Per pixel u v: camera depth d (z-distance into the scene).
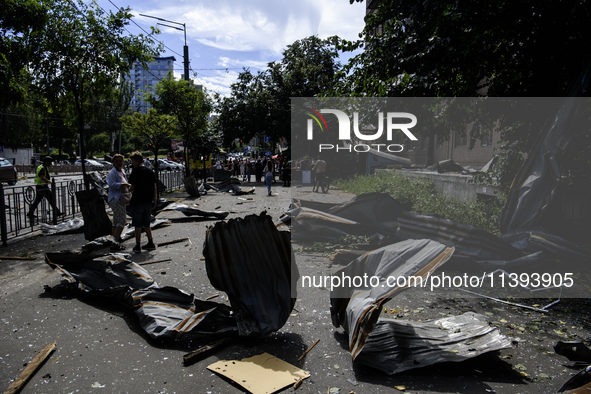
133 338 4.19
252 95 34.91
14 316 4.74
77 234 9.86
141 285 5.21
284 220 8.97
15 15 9.72
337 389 3.26
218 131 35.31
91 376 3.47
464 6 7.05
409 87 7.84
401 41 7.87
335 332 4.34
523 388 3.28
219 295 5.49
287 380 3.37
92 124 76.31
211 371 3.55
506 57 8.49
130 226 9.95
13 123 49.50
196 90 25.88
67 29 11.44
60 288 5.61
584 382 3.01
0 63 10.47
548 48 7.46
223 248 4.13
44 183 11.16
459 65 8.01
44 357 3.72
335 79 9.62
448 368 3.59
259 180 34.41
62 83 12.02
